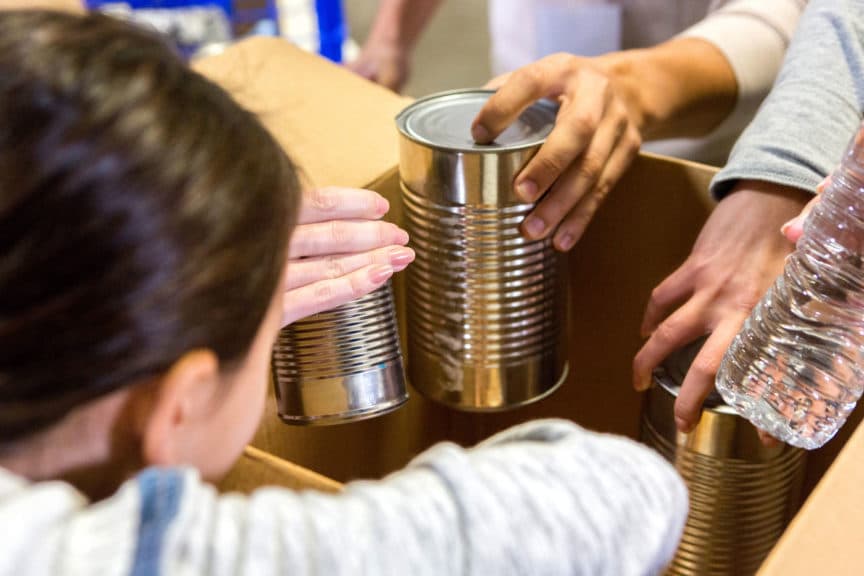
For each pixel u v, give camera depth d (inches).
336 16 61.4
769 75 36.1
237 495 15.1
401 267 23.9
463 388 28.5
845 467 18.1
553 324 28.5
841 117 26.7
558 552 15.1
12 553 12.4
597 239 31.0
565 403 34.1
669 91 33.5
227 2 54.1
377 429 31.2
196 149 13.9
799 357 22.7
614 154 28.2
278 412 25.0
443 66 84.4
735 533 26.5
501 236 25.8
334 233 23.4
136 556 12.7
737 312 25.1
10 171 12.7
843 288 22.2
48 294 12.9
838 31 28.1
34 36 13.8
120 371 13.7
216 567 13.4
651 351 26.3
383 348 24.6
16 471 14.5
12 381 13.2
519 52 51.1
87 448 14.7
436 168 25.3
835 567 16.3
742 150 27.0
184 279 13.6
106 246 12.9
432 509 14.9
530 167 25.0
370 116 30.9
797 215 25.8
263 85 31.8
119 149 13.1
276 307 16.4
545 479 15.9
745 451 25.1
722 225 26.4
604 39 46.9
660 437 26.7
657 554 16.5
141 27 15.4
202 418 15.5
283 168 15.8
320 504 14.8
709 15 39.4
